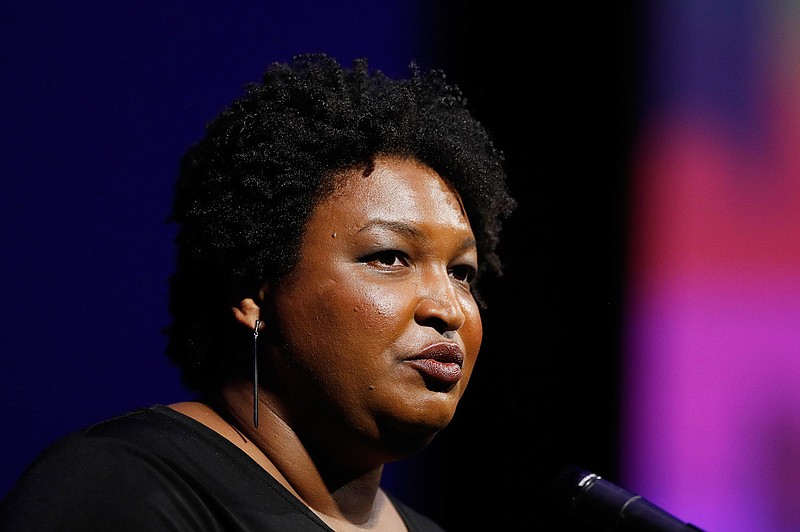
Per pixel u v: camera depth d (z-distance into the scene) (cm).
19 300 735
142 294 769
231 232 499
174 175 778
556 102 882
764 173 915
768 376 904
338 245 475
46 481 421
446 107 579
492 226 595
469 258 507
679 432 897
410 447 479
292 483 482
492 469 876
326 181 488
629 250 891
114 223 764
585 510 492
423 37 864
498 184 581
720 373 902
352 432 473
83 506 414
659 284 897
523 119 878
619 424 887
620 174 891
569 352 885
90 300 754
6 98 733
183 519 427
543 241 882
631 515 478
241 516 440
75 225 752
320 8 830
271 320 483
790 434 903
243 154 505
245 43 804
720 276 909
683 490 894
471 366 502
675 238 900
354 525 504
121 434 448
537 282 880
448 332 478
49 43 747
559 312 883
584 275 886
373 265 476
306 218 484
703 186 907
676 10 909
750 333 905
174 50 784
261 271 486
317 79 541
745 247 912
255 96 536
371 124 498
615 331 890
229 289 502
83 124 755
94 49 760
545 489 874
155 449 443
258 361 488
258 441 482
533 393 880
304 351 471
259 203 493
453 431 879
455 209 501
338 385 466
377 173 491
